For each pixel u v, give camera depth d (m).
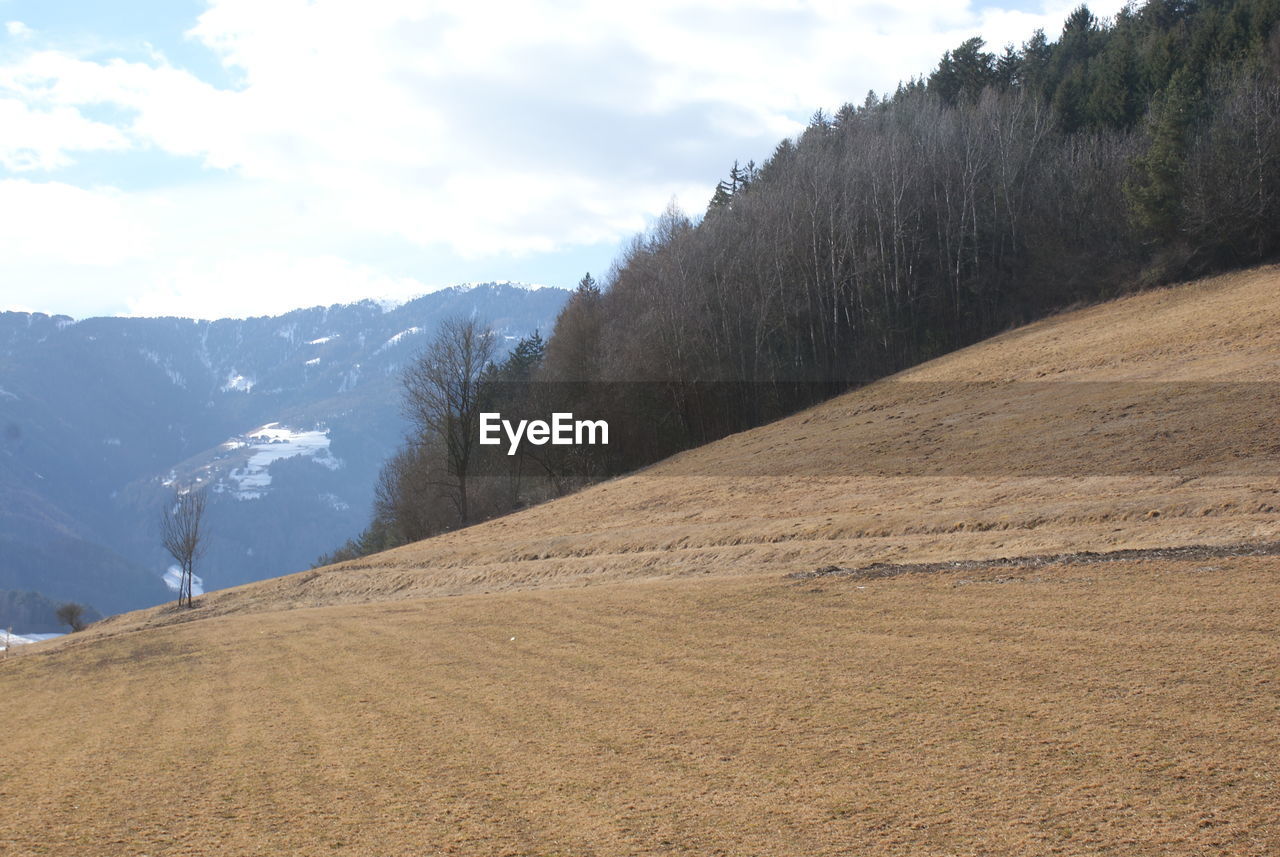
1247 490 23.58
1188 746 9.83
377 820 10.38
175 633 35.00
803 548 29.81
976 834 8.52
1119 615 15.41
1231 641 13.08
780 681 14.53
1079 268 78.69
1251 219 66.75
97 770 14.00
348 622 30.17
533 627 23.08
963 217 83.62
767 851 8.65
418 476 86.25
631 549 38.22
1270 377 36.78
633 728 13.02
